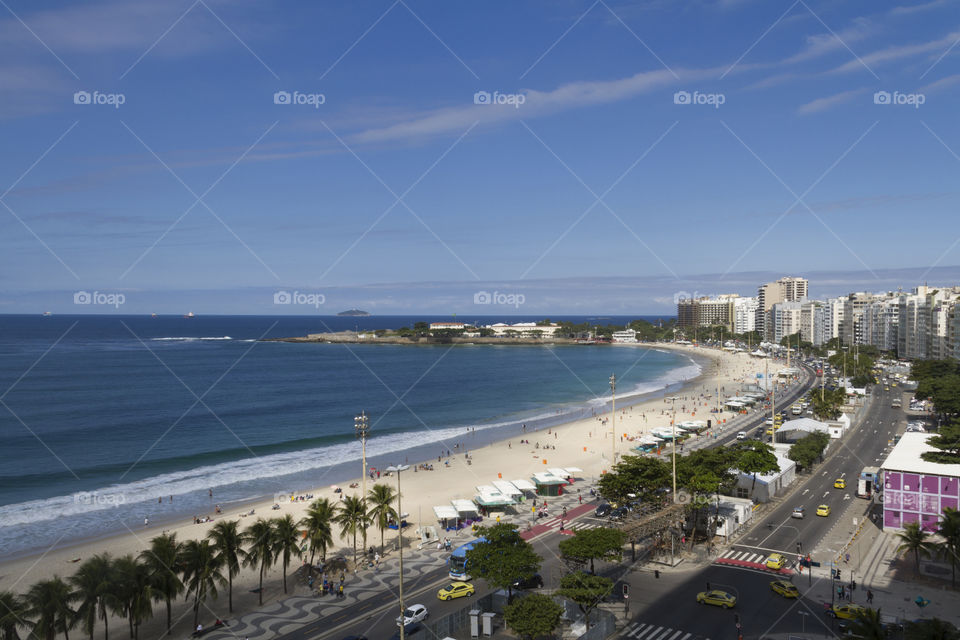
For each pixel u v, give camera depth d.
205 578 61.88
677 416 197.12
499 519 91.56
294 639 58.50
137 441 161.00
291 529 71.50
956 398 146.62
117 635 62.31
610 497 87.25
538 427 185.25
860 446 138.12
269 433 174.25
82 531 94.19
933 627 45.09
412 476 126.00
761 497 97.81
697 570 72.31
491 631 59.03
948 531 66.56
